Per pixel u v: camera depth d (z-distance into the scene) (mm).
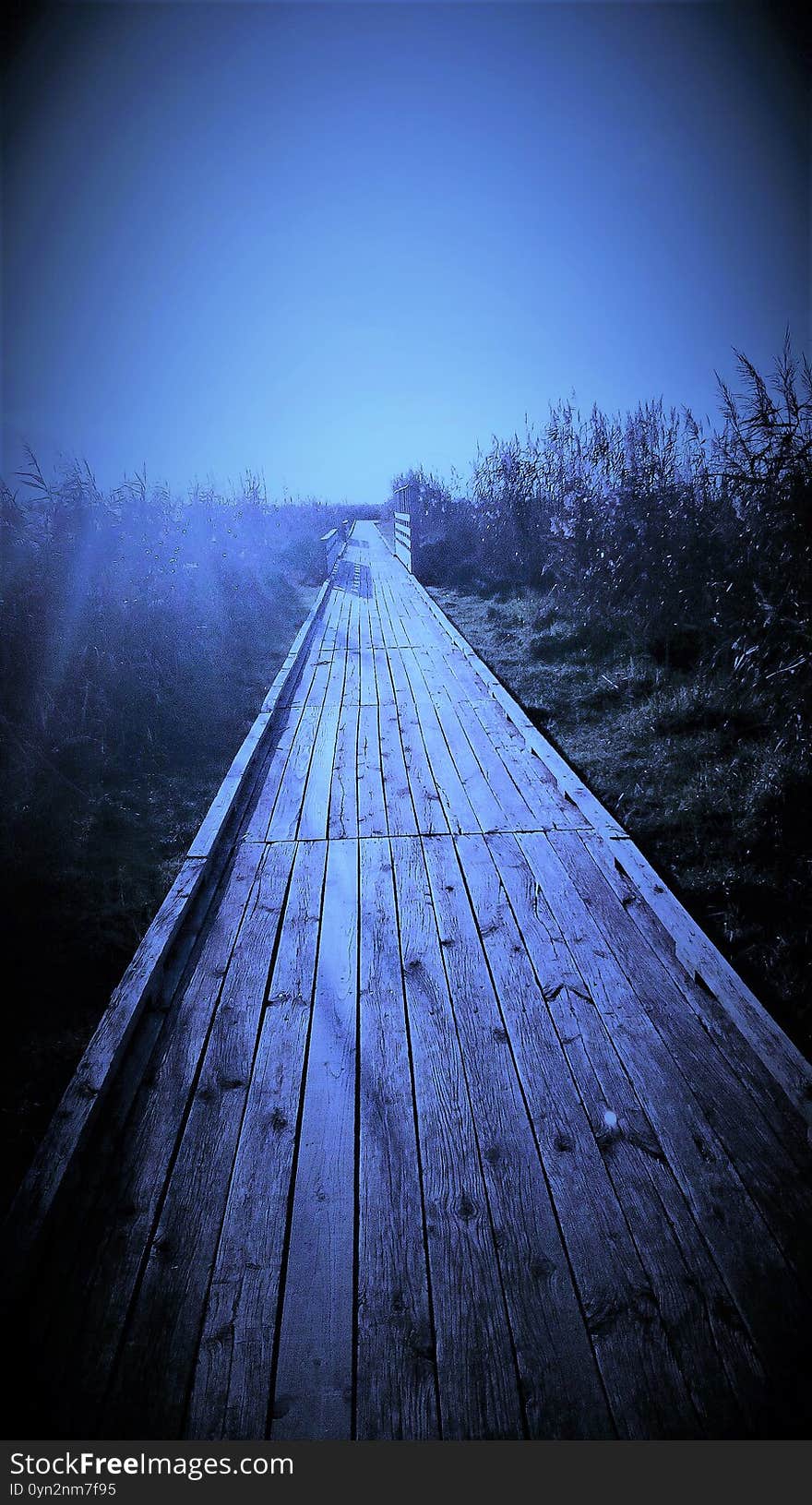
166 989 2852
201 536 10250
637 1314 1704
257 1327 1708
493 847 3877
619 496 7801
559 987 2791
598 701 6121
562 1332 1677
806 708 4812
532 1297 1750
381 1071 2430
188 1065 2479
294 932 3197
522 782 4676
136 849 4180
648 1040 2520
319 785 4742
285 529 17109
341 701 6488
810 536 5395
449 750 5266
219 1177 2078
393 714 6082
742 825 3936
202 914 3344
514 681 6887
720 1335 1655
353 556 18594
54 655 5582
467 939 3100
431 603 10711
